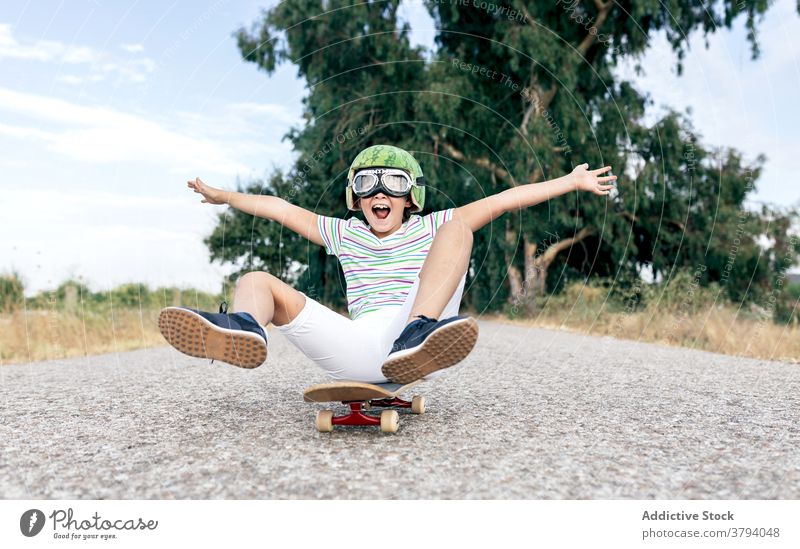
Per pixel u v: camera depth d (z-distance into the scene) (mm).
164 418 3541
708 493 2258
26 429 3242
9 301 8516
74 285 9078
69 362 6922
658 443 2920
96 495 2238
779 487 2336
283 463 2566
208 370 6012
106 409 3836
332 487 2287
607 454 2717
